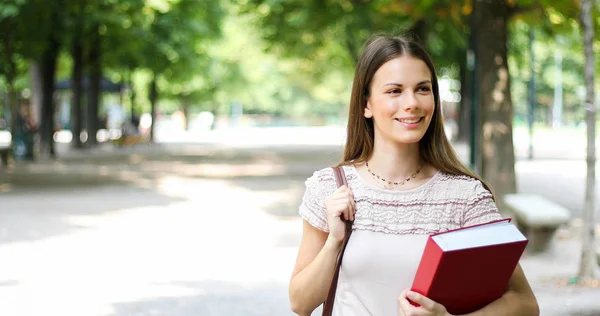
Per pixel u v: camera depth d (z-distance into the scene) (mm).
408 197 2850
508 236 2535
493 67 13977
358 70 2973
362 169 2992
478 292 2639
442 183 2891
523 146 44688
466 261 2496
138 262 10242
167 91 63094
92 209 15773
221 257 10633
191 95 71812
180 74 43156
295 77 84688
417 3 16562
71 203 16734
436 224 2820
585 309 7770
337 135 68000
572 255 10852
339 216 2842
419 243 2799
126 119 50781
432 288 2551
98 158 32875
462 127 44250
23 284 8891
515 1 13906
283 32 30281
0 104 64562
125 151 39344
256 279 9258
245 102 89938
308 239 3023
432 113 2885
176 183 21781
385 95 2869
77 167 27406
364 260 2799
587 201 9164
